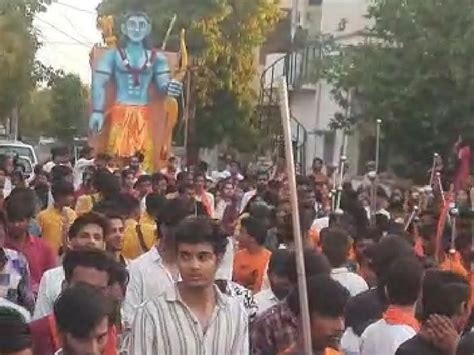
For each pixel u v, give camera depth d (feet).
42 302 22.74
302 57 114.11
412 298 21.04
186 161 121.39
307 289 18.81
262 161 112.37
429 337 19.58
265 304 24.20
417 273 20.93
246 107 134.21
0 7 121.29
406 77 85.15
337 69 89.81
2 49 119.85
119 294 20.34
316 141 113.09
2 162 71.41
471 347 18.71
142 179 52.34
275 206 47.01
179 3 129.39
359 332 22.70
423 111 84.74
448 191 56.18
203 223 18.44
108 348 18.42
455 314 20.42
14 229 29.12
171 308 18.37
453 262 33.53
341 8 125.08
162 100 99.81
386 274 21.67
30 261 29.14
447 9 83.30
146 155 97.96
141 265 24.07
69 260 20.01
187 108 123.54
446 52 82.89
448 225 40.60
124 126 97.66
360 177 97.86
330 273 23.52
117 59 98.27
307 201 40.60
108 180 41.14
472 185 63.00
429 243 38.37
